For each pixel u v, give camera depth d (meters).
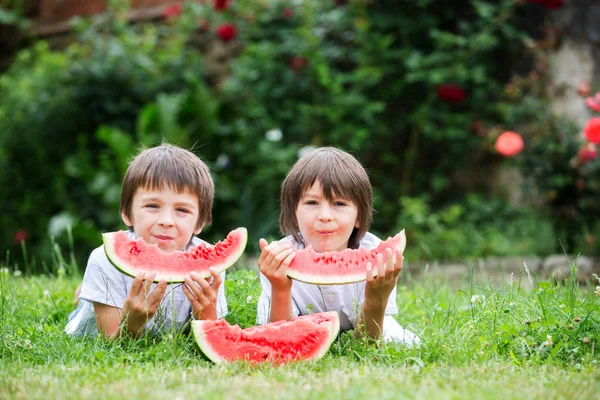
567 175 8.00
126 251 3.37
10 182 10.37
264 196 9.32
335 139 9.18
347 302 3.84
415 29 9.16
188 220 3.57
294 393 2.47
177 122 9.46
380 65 9.21
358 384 2.61
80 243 9.29
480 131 8.78
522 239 8.03
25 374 2.83
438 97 9.09
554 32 8.52
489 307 3.73
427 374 2.82
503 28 8.62
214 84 10.50
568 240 7.90
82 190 9.91
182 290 3.68
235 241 3.58
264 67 9.62
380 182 9.38
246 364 3.03
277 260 3.34
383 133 9.19
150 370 2.89
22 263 9.62
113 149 9.25
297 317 3.40
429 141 9.40
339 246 3.65
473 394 2.47
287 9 9.88
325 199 3.57
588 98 6.99
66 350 3.23
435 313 3.85
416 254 8.08
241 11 10.09
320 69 9.12
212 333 3.18
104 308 3.58
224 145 9.70
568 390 2.57
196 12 10.39
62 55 10.94
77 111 10.13
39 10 12.66
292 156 9.26
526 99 8.40
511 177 8.88
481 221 8.54
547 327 3.39
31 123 10.21
